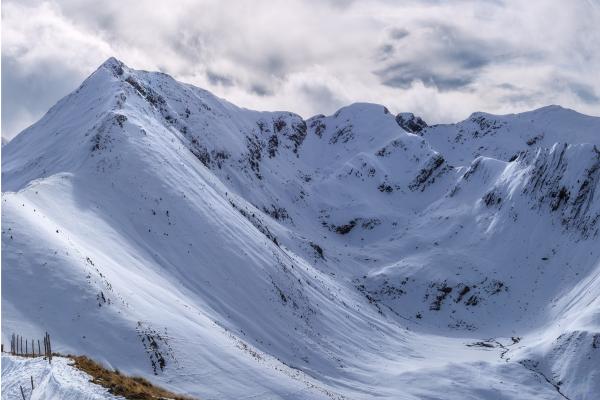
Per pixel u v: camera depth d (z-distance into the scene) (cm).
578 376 11219
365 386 10494
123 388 3584
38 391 3622
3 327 6091
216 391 6550
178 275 10369
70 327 6538
